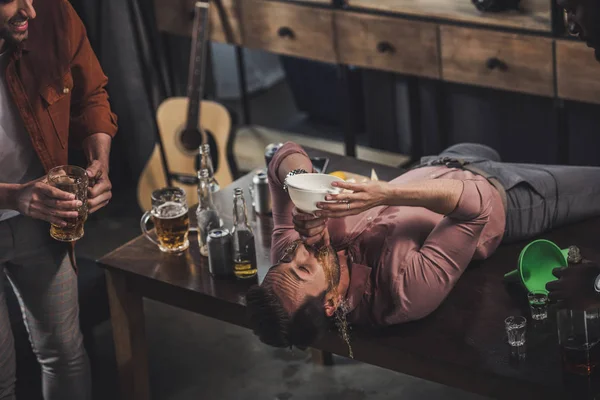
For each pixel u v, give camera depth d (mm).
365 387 3189
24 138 2463
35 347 2727
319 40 4129
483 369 2238
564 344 2188
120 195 4727
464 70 3775
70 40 2529
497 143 4145
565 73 3498
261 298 2295
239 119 5285
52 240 2559
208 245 2662
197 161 4309
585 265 2232
